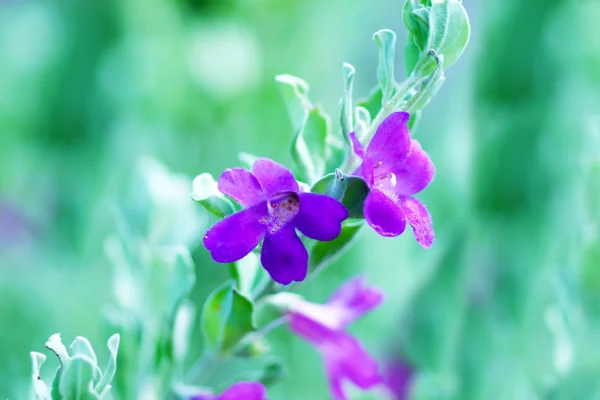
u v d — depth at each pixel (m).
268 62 0.56
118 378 0.34
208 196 0.29
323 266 0.30
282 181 0.28
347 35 0.62
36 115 0.57
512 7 0.46
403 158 0.28
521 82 0.46
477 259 0.44
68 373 0.29
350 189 0.28
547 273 0.43
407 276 0.47
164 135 0.56
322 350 0.34
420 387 0.41
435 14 0.29
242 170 0.28
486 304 0.43
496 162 0.45
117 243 0.37
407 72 0.30
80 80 0.57
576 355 0.37
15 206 0.57
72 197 0.56
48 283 0.53
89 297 0.52
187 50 0.56
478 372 0.42
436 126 0.58
